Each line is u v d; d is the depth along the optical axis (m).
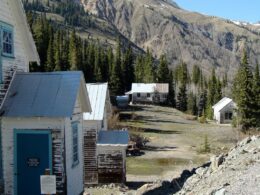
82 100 21.56
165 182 20.05
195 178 17.45
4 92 19.17
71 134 19.56
